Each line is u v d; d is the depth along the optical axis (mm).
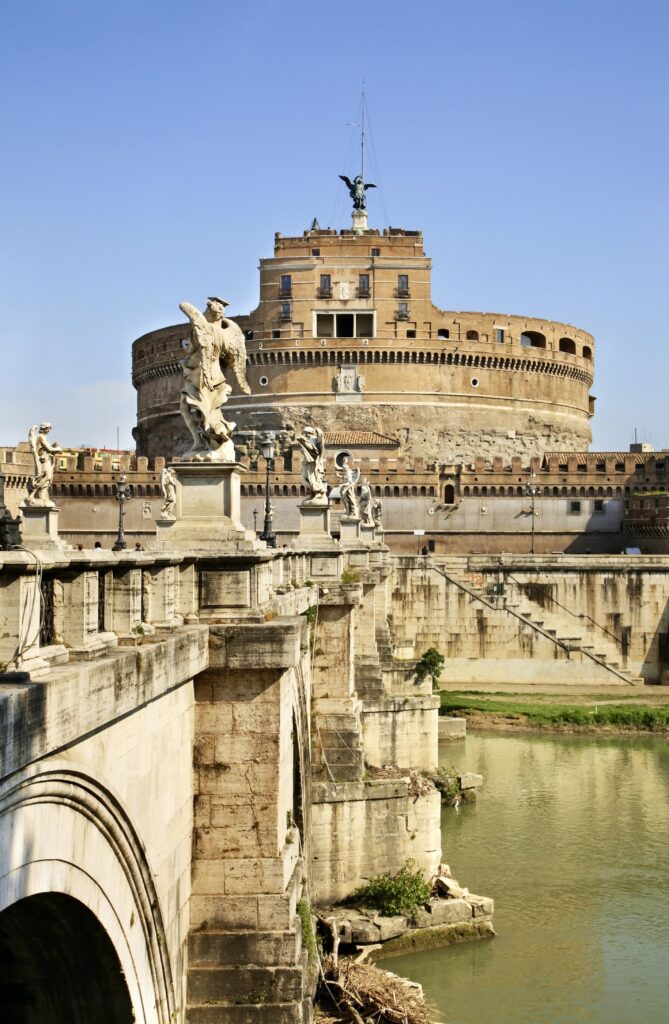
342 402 150875
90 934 14562
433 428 151750
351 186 168375
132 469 134750
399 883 37312
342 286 153875
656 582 104125
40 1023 15750
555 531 135000
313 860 37000
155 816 16828
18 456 102688
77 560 13117
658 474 135000
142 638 15930
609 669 101750
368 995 29938
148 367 165125
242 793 19641
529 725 81500
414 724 51656
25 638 11688
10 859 11172
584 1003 33719
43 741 11203
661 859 48250
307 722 34812
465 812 56219
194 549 20828
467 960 36812
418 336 153125
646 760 70312
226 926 19438
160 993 17094
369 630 52812
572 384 167250
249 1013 18922
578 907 42125
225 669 19484
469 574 103875
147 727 16219
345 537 64188
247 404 154375
